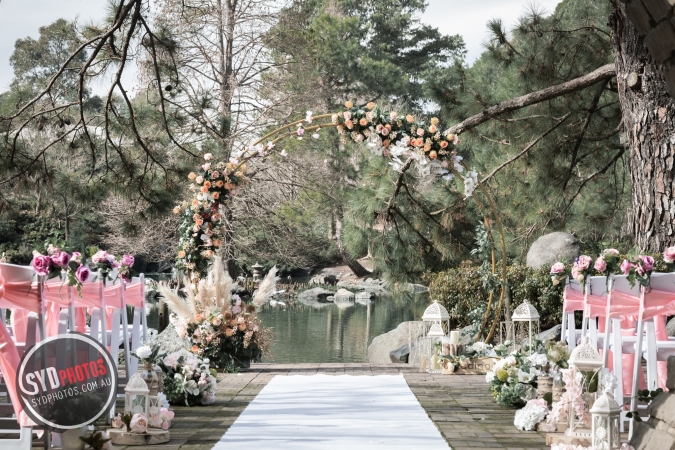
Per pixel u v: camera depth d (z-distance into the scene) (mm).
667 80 3725
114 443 4715
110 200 21406
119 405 5898
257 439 4781
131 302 6371
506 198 11367
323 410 5926
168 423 5047
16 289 4086
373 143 8758
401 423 5348
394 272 11375
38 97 9852
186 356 6406
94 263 5082
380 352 11805
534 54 10203
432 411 5934
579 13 10258
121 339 6363
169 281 24484
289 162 22047
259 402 6355
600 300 5367
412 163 10336
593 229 12750
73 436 4336
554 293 10422
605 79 9773
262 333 9008
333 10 34031
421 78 35344
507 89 10508
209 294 8883
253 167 21531
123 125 10336
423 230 11227
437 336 8930
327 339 14961
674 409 3834
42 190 10641
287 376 8133
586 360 4898
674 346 5074
